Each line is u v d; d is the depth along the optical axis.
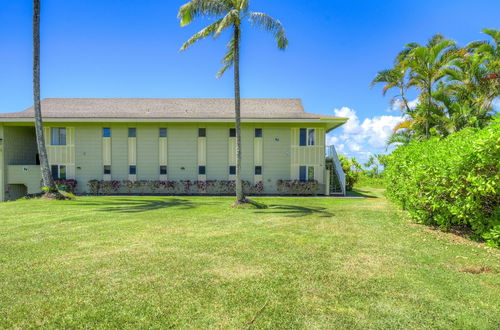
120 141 19.94
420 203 7.83
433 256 5.19
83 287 3.86
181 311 3.26
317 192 19.52
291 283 4.02
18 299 3.52
